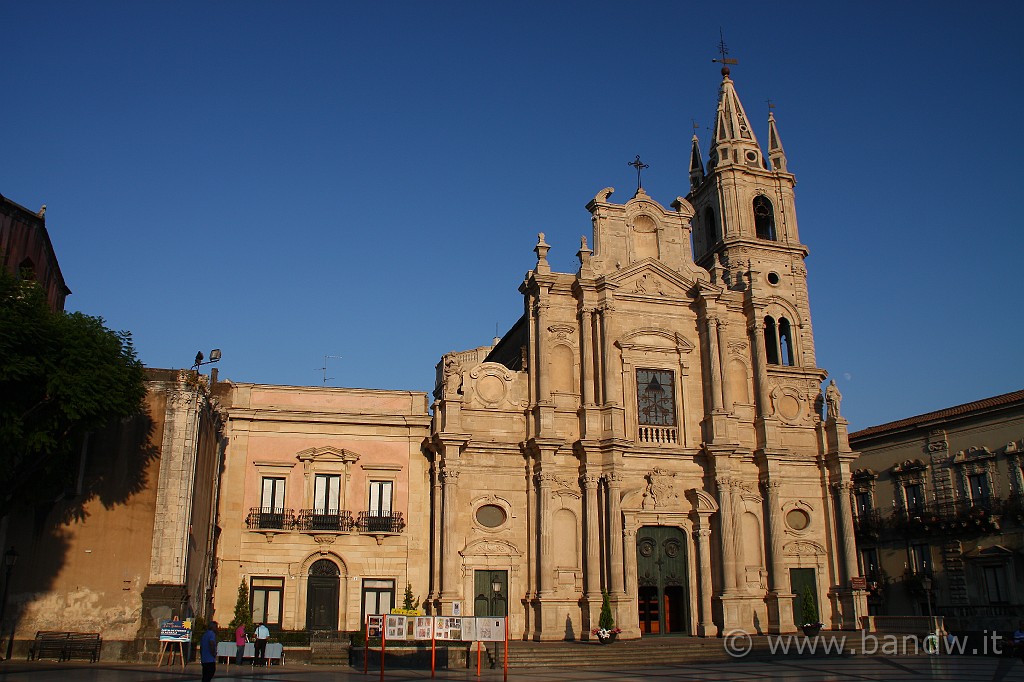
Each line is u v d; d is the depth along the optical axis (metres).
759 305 50.34
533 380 46.44
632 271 48.84
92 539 33.56
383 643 27.42
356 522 42.28
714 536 46.22
